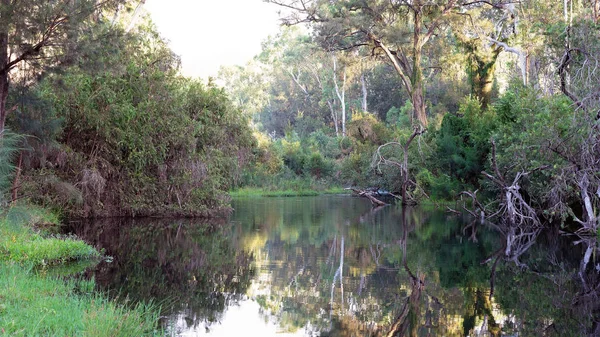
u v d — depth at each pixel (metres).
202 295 8.95
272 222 20.77
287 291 9.36
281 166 45.59
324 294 9.18
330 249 14.07
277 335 6.88
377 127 41.94
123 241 14.82
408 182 29.97
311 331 7.09
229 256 12.88
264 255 13.09
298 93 75.31
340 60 42.19
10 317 5.86
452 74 41.66
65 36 13.05
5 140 12.10
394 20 36.03
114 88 19.92
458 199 27.58
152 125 20.88
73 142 19.61
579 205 19.23
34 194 17.28
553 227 18.66
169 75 22.41
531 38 25.08
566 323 7.52
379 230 18.20
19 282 7.74
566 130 15.77
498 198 21.50
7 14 12.20
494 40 31.09
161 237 15.92
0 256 10.25
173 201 22.30
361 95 66.81
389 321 7.61
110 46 13.69
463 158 26.45
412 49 36.72
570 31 15.41
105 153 20.19
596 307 8.41
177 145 21.66
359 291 9.41
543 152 16.55
